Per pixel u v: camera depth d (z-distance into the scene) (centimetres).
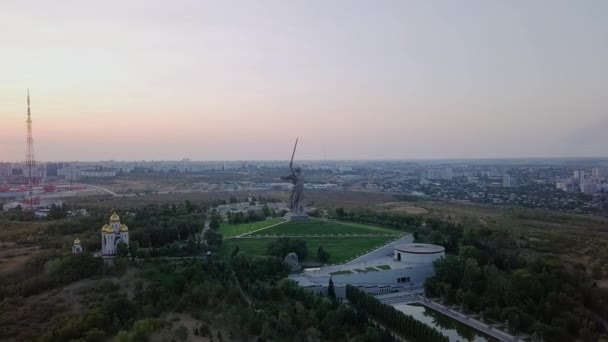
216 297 19438
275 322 18012
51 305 18100
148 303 18538
